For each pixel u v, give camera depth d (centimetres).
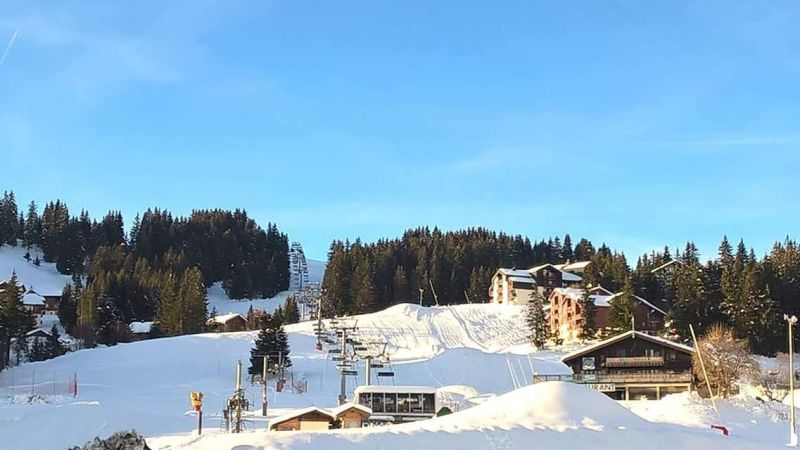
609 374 6450
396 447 2527
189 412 5803
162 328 12375
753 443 2827
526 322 11675
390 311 12606
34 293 15650
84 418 4028
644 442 2719
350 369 8419
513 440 2673
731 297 9356
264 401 5872
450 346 10494
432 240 19750
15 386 7562
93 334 11812
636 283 13488
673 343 6494
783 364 8162
